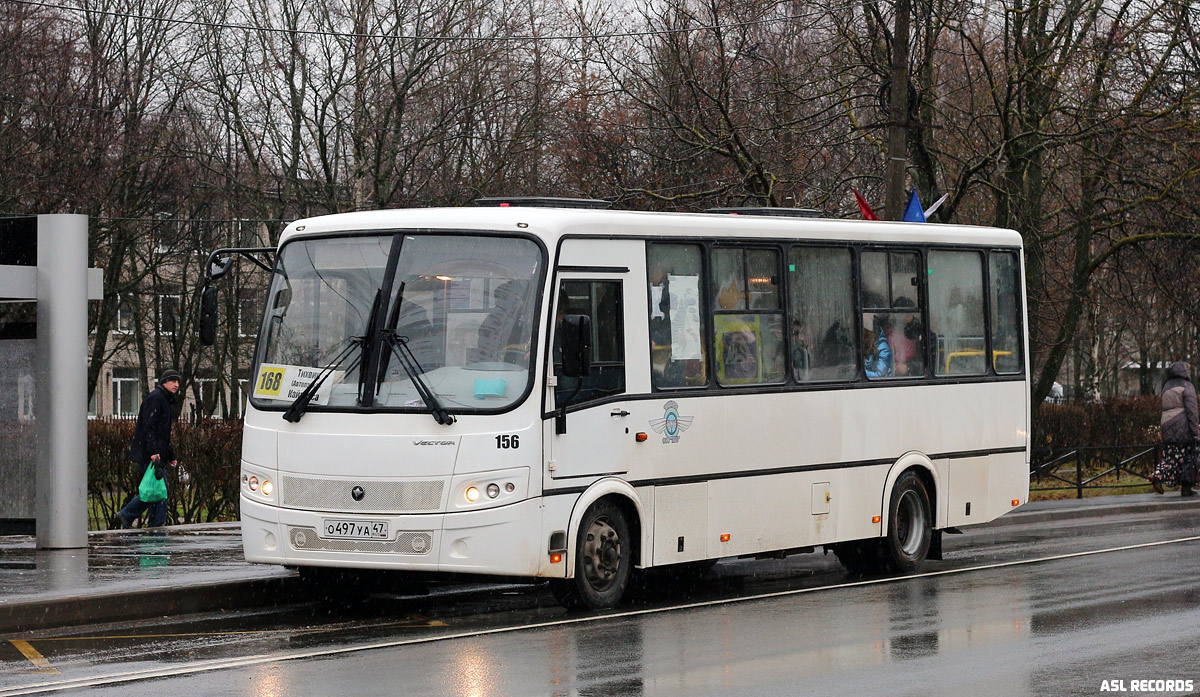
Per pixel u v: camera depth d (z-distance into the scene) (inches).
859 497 626.8
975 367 696.4
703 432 557.0
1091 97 1112.2
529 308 499.5
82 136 1478.8
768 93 1098.7
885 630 467.2
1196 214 1167.6
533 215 509.4
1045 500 1056.8
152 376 2532.0
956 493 679.7
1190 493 1098.1
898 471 645.3
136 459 798.5
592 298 520.4
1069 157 1163.3
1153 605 520.4
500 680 379.9
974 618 493.0
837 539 615.8
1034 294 1240.8
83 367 641.6
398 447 492.4
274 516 509.4
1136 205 1167.0
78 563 585.3
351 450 498.0
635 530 534.6
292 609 535.2
